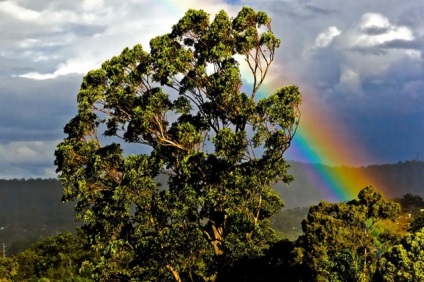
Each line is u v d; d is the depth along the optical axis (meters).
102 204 35.25
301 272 32.22
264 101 32.72
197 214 33.59
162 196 33.97
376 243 33.00
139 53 35.66
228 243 33.12
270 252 34.88
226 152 33.25
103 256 35.19
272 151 33.28
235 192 33.28
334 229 31.28
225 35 35.59
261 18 35.34
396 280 22.80
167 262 33.72
